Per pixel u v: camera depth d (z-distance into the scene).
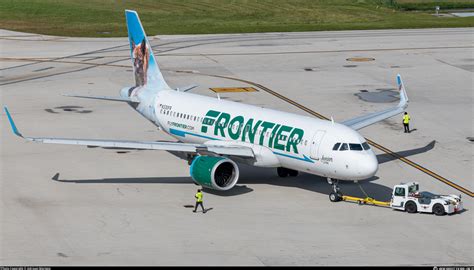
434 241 81.44
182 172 110.06
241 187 102.50
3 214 90.19
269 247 79.56
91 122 140.25
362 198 97.19
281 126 99.94
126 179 105.88
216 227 86.00
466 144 125.94
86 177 106.56
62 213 90.81
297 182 104.94
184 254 77.38
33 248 79.12
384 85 175.12
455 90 169.62
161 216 89.81
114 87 172.62
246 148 101.88
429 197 91.31
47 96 162.75
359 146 92.00
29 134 130.75
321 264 74.44
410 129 136.38
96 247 79.44
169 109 117.38
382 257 76.50
